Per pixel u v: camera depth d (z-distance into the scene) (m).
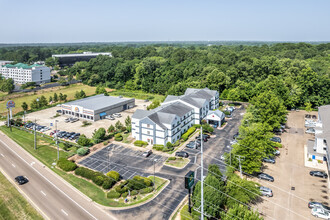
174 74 152.75
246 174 55.19
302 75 112.06
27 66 182.38
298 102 113.50
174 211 43.31
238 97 116.44
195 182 50.94
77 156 65.06
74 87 168.75
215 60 163.50
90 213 43.25
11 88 145.62
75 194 48.94
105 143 72.50
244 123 74.38
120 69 166.75
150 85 154.38
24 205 45.31
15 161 62.88
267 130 68.25
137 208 44.38
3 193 48.97
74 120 96.06
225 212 41.31
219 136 78.50
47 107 116.06
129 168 58.56
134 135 77.12
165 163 60.78
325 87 110.12
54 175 56.12
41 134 81.25
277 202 45.94
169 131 71.94
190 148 69.50
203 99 93.56
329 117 75.56
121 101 113.00
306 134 80.69
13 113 106.88
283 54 177.38
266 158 62.00
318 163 60.88
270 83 108.06
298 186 51.09
